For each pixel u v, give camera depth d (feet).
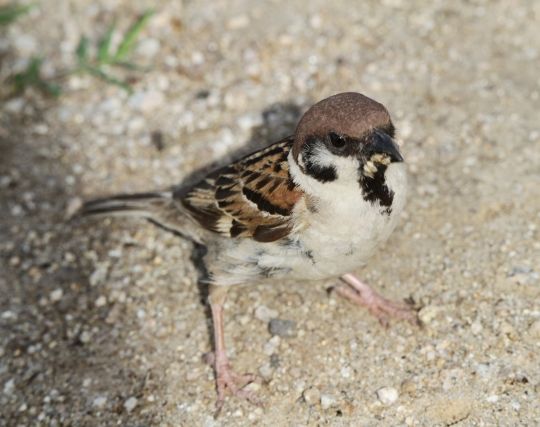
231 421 28.63
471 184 36.11
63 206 37.52
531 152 37.35
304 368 29.89
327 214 26.09
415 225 34.58
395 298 32.07
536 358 28.84
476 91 40.88
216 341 30.17
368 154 24.95
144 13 46.39
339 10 45.91
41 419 29.55
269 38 44.27
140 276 34.30
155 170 38.75
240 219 28.35
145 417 29.14
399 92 41.06
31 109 42.04
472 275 32.22
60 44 45.34
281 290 32.99
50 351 31.86
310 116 25.89
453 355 29.48
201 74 42.98
